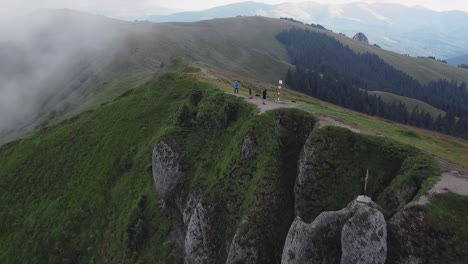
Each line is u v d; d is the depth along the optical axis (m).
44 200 70.62
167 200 51.84
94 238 59.06
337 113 51.19
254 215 37.09
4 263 61.34
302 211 35.31
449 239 24.23
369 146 35.34
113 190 64.81
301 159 37.38
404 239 25.86
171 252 47.38
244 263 35.59
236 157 44.12
